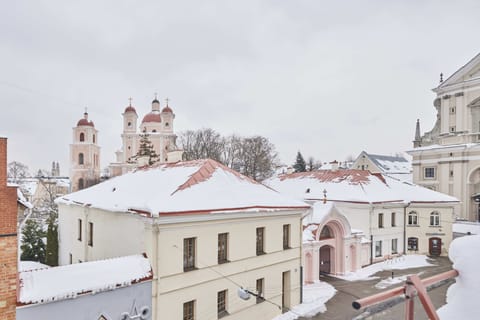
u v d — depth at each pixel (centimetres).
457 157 4262
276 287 1819
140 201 1511
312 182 3822
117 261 1258
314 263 2434
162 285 1317
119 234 1558
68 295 1059
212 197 1565
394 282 2458
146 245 1331
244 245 1655
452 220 3341
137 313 1238
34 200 5753
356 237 2770
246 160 6869
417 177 4725
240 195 1697
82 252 1939
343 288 2309
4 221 917
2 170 913
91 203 1816
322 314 1859
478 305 326
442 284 1933
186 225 1412
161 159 7588
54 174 10994
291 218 1944
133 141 7706
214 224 1518
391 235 3262
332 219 2564
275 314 1800
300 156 9025
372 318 1798
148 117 7856
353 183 3453
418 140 4888
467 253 359
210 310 1488
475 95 4256
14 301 941
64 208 2277
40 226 3431
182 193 1497
